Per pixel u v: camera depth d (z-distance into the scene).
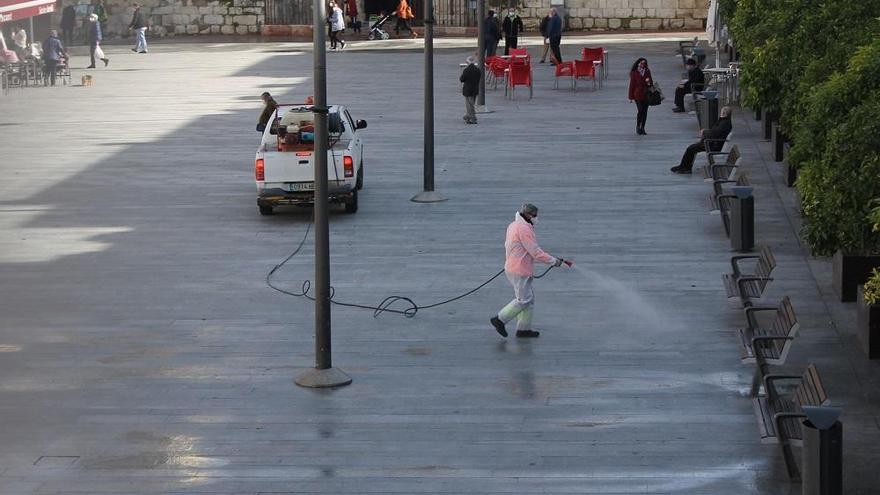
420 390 34.41
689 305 41.66
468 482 28.38
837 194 30.56
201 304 43.09
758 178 60.81
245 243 51.47
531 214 38.09
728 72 84.31
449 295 43.47
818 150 32.81
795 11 45.25
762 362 32.19
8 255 50.00
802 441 26.27
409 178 63.56
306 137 55.75
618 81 99.69
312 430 31.72
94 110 89.94
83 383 35.47
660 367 35.81
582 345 37.91
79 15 142.62
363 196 59.72
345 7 143.25
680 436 30.78
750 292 39.72
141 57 126.06
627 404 33.00
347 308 42.22
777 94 47.31
